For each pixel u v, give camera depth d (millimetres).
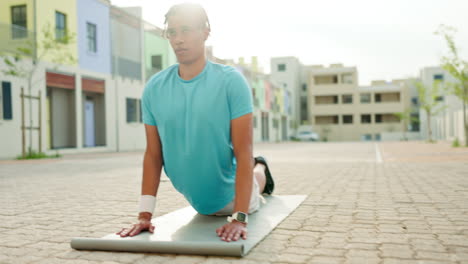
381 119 64625
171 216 3492
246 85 2877
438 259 2289
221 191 3150
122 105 23078
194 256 2436
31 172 9086
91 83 20500
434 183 5898
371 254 2398
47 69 17516
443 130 43594
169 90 2895
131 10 25250
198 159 2912
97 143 21641
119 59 23000
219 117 2834
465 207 3914
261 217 3426
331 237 2809
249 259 2344
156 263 2320
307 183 6156
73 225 3418
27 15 16906
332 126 64562
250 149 2861
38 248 2699
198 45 2768
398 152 17922
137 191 5668
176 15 2717
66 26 18688
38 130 16859
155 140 3037
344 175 7406
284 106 60531
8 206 4430
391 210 3799
